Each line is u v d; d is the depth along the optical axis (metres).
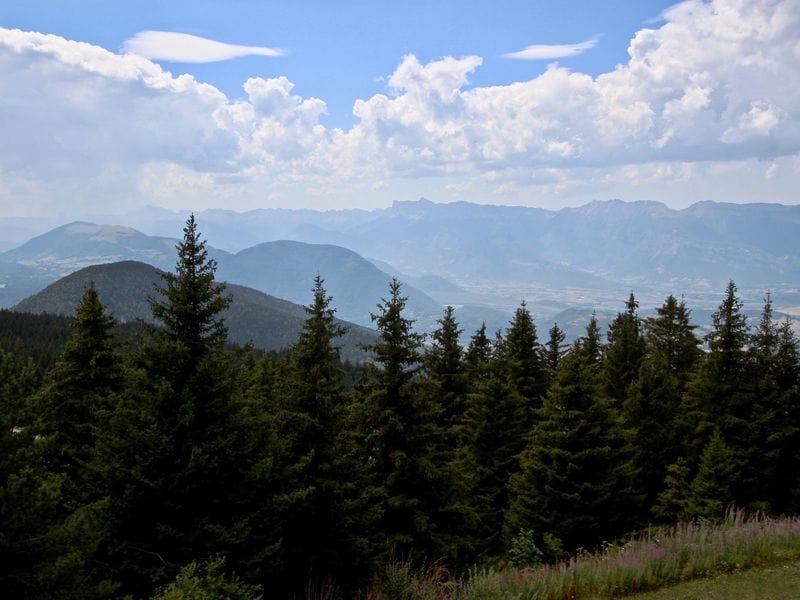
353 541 16.03
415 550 18.80
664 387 31.38
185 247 14.44
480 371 37.34
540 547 22.23
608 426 25.56
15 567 9.05
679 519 24.69
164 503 12.86
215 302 14.41
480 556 22.95
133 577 12.53
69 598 9.31
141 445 13.11
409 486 19.89
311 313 18.09
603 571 9.12
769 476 27.27
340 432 17.61
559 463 24.11
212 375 14.05
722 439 27.94
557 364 38.50
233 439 13.80
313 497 15.77
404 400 19.88
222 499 13.98
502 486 28.69
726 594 8.26
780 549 9.84
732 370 30.03
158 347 13.70
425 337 20.30
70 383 20.72
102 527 12.44
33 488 9.23
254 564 13.85
